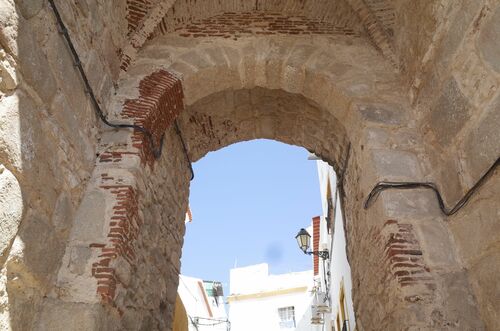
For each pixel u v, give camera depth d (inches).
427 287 99.3
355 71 146.5
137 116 125.0
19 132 73.6
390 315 106.4
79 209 102.7
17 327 74.5
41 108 83.3
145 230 122.7
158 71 141.3
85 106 107.3
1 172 67.4
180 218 167.9
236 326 644.1
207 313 578.6
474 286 98.3
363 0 150.1
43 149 83.5
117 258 96.8
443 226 109.7
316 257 566.6
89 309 86.6
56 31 90.4
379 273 117.1
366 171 129.1
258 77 155.0
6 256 69.0
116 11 133.1
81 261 94.0
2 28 68.8
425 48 123.3
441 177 114.6
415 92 131.1
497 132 90.9
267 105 186.1
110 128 120.0
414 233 108.2
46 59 85.4
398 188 116.3
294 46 154.3
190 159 197.6
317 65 149.0
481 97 97.0
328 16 161.8
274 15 163.6
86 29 108.9
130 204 107.4
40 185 81.8
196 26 158.4
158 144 134.9
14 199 71.0
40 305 84.6
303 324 627.8
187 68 145.5
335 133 178.1
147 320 124.0
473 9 99.5
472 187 98.6
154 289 131.9
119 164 112.8
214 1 157.1
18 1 73.9
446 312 96.0
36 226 80.3
